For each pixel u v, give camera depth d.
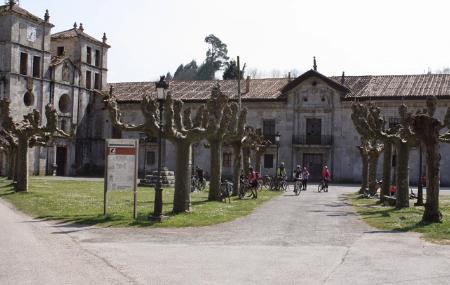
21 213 20.58
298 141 56.19
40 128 30.14
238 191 30.86
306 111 56.19
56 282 9.30
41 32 57.03
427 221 18.20
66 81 60.50
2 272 10.06
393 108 52.31
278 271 10.33
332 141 55.06
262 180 40.53
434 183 18.34
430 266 10.83
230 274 10.06
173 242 13.93
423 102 51.12
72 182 43.53
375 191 32.31
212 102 25.53
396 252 12.43
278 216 20.38
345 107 54.84
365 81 57.03
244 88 60.31
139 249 12.77
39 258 11.44
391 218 19.56
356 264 11.02
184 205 20.75
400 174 24.42
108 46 67.56
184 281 9.49
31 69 55.78
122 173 19.23
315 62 55.88
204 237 14.86
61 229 16.17
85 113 63.62
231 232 15.89
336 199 30.42
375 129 25.95
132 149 19.28
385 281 9.56
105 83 67.31
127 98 62.78
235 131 28.05
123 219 18.34
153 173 40.22
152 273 10.10
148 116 19.97
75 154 61.97
